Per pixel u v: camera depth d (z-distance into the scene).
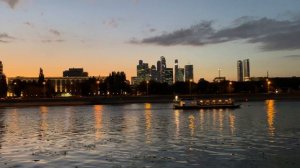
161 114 153.12
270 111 162.12
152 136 79.44
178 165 49.81
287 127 94.31
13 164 51.72
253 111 164.25
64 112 180.50
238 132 84.38
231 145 64.88
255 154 56.28
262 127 95.19
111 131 91.56
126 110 187.50
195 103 192.50
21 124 117.81
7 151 62.50
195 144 66.56
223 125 102.00
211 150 60.03
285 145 64.44
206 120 120.06
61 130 96.50
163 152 58.88
